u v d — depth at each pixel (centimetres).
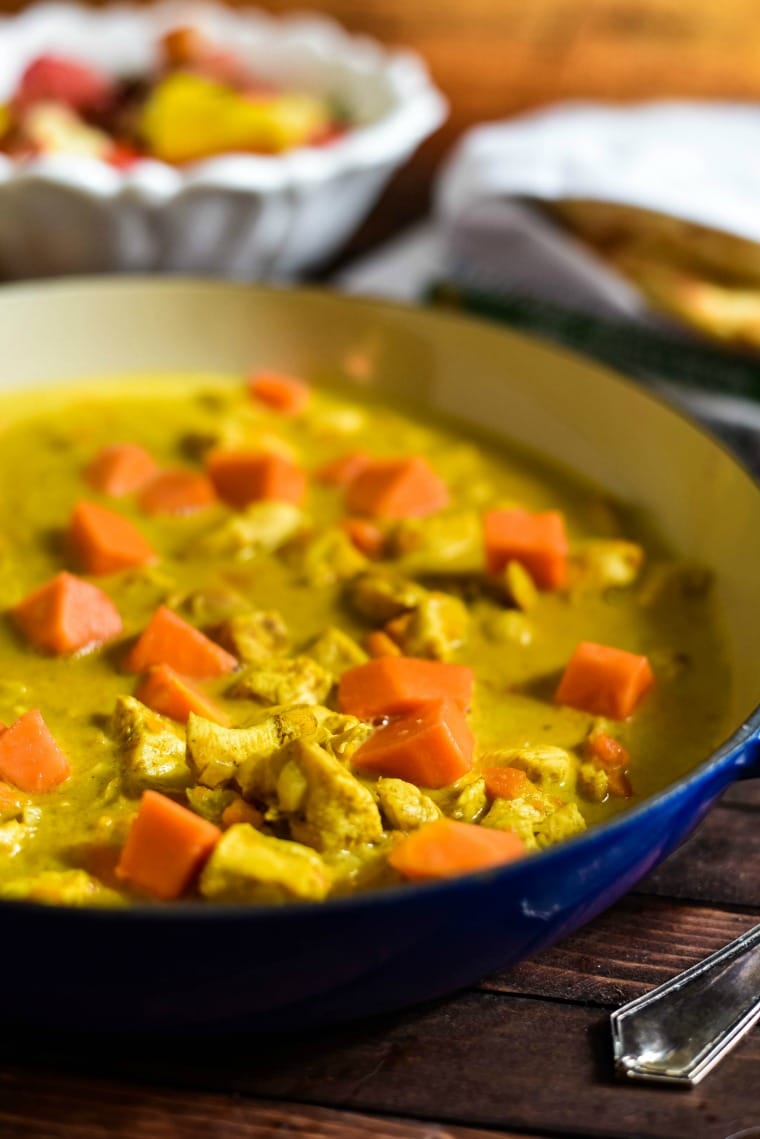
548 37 89
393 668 52
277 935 43
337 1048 47
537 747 51
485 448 64
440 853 46
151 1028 45
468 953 45
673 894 51
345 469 62
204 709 52
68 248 71
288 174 70
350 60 79
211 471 61
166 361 67
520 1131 45
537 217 74
